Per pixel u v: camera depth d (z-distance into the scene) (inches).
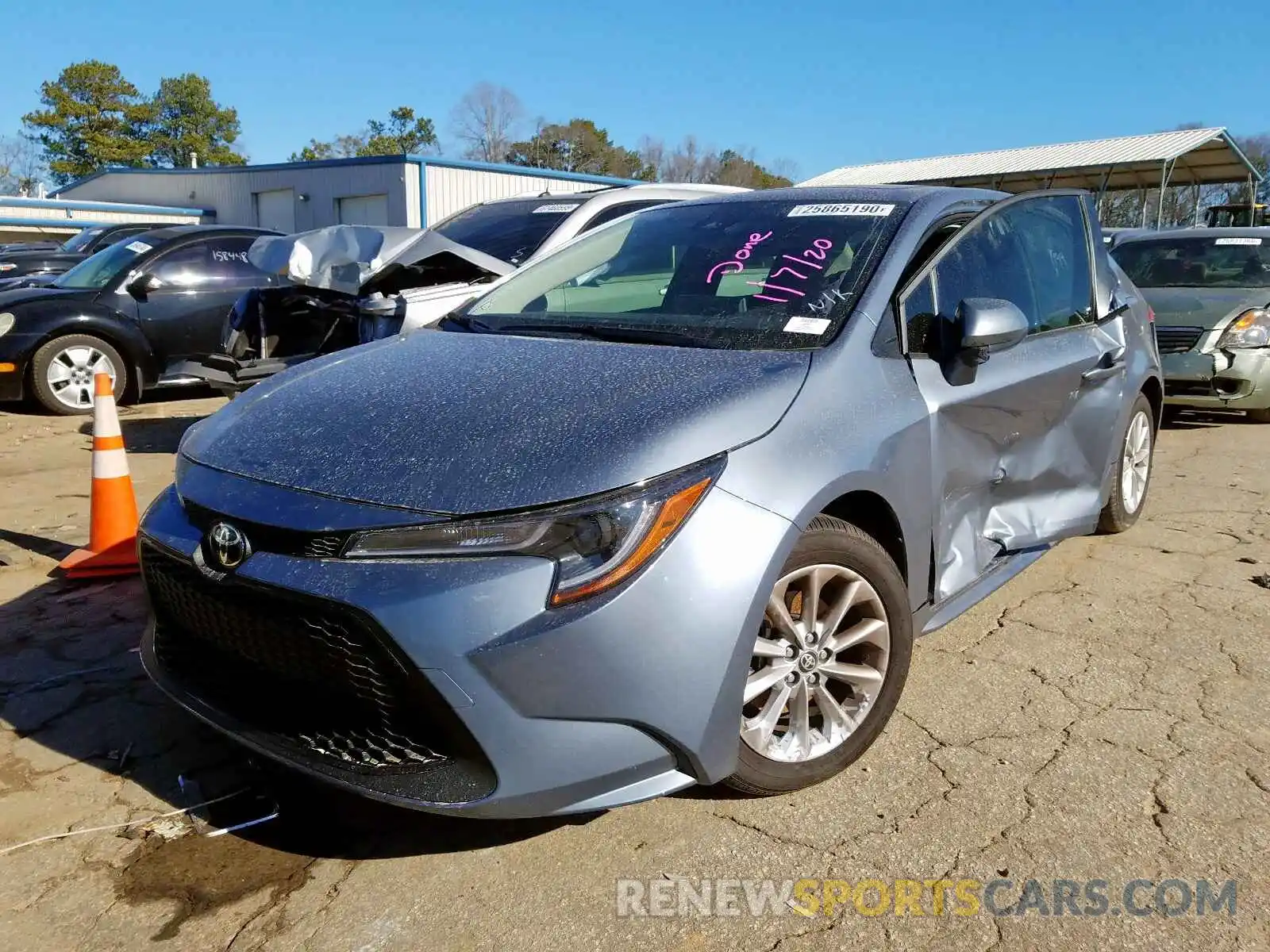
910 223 126.3
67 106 2251.5
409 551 84.1
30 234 1112.2
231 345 256.8
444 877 92.4
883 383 109.3
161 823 100.6
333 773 87.7
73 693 127.7
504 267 230.4
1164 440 275.4
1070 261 158.9
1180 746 112.7
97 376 166.7
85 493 225.8
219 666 97.0
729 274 125.6
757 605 89.7
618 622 83.4
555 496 84.4
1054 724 118.0
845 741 105.0
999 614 150.9
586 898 89.3
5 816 101.8
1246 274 303.9
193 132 2416.3
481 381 105.9
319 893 90.4
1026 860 93.6
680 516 86.8
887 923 85.9
